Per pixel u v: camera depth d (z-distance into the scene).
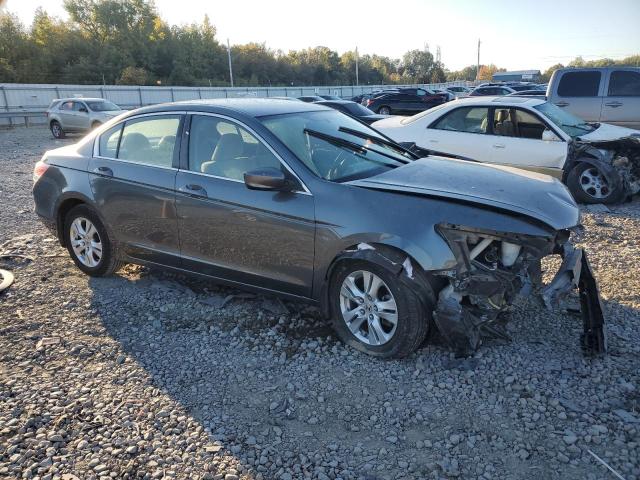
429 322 3.54
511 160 8.26
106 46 68.12
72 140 21.70
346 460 2.76
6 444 2.91
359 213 3.60
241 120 4.21
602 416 3.00
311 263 3.83
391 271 3.43
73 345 3.98
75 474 2.69
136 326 4.29
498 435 2.90
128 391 3.40
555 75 11.12
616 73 10.59
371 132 4.94
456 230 3.41
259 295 4.70
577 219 3.62
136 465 2.75
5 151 17.34
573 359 3.58
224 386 3.45
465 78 137.00
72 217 5.22
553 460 2.70
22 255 5.95
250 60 87.94
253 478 2.64
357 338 3.79
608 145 8.09
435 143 8.77
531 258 3.64
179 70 75.00
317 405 3.23
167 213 4.48
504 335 3.65
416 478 2.62
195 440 2.93
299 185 3.86
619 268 5.27
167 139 4.59
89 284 5.14
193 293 4.87
